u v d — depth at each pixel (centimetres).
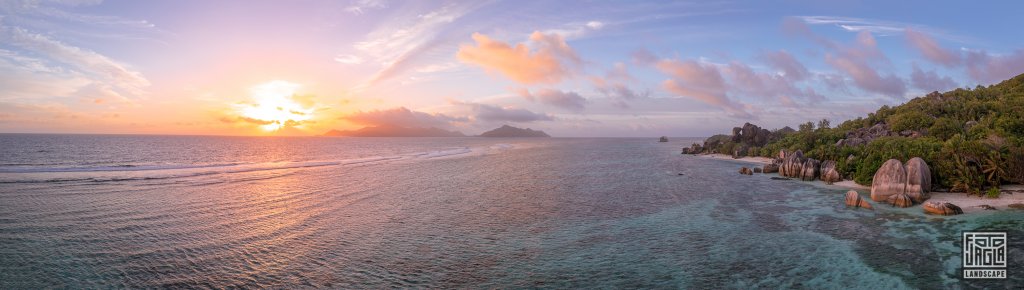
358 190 3681
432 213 2664
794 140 6500
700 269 1598
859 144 4766
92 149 10881
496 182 4281
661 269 1606
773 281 1460
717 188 3662
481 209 2791
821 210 2598
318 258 1758
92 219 2430
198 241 1997
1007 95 5531
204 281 1498
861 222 2241
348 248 1897
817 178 4084
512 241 2006
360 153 10925
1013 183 2900
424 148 14925
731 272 1559
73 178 4297
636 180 4366
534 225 2328
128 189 3594
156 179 4347
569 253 1816
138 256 1766
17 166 5775
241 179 4447
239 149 12875
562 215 2584
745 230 2161
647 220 2428
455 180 4466
